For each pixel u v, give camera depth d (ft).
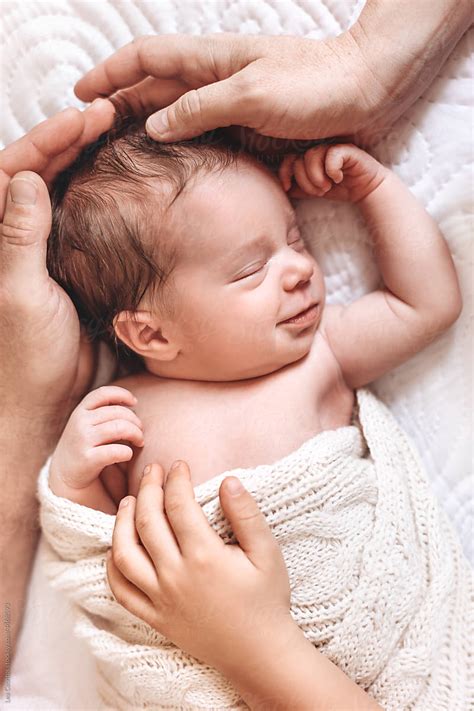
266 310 2.23
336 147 2.26
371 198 2.32
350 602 2.11
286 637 1.96
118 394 2.26
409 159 2.39
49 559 2.36
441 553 2.25
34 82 2.52
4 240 2.21
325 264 2.52
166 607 1.96
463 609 2.24
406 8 2.17
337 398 2.45
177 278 2.22
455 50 2.30
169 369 2.38
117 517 2.09
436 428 2.48
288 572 2.11
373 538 2.17
